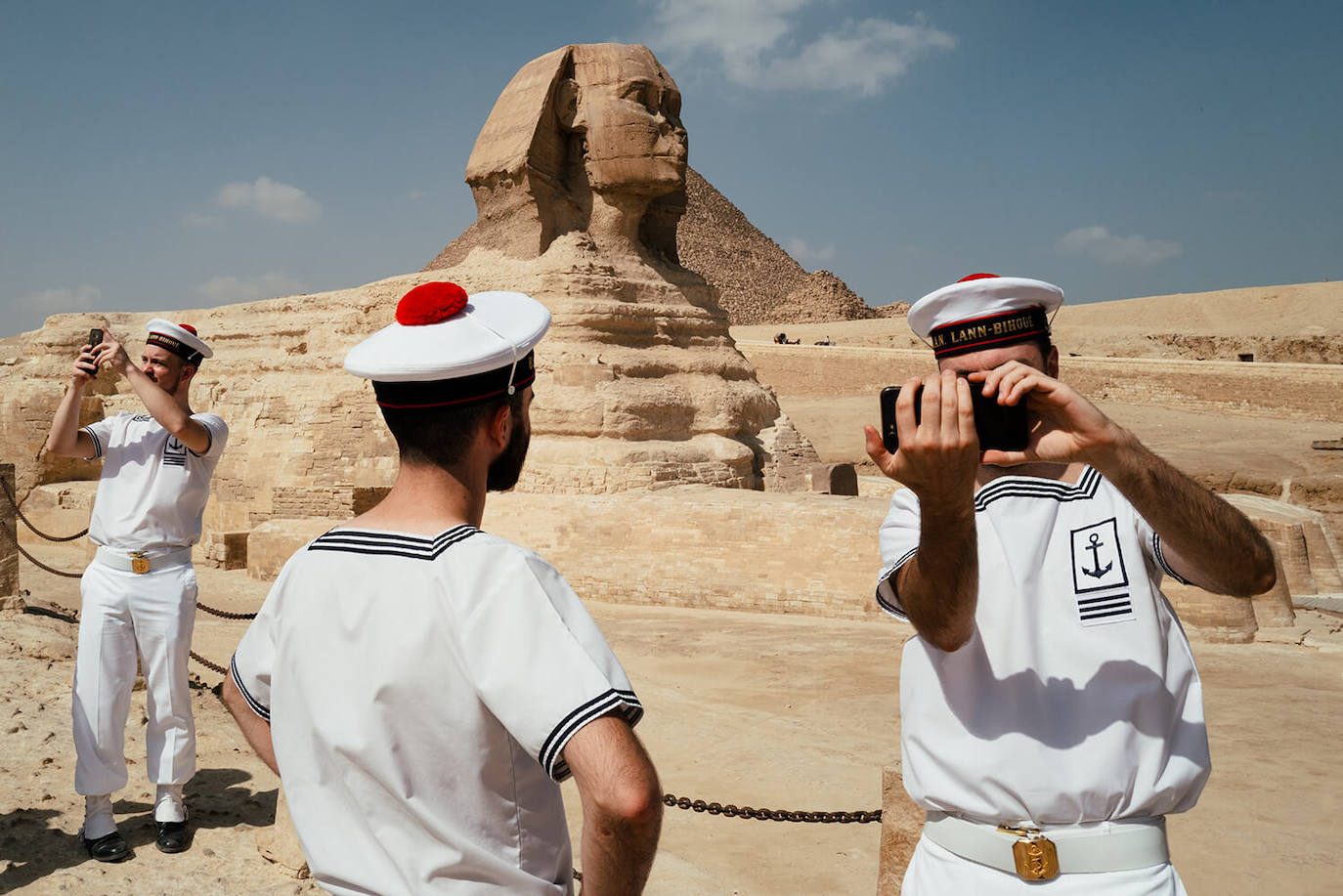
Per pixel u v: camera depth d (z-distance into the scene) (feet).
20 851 18.42
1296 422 131.85
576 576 56.59
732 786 27.40
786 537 52.21
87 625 18.31
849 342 229.04
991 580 8.42
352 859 6.24
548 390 63.31
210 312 100.37
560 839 6.75
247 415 82.23
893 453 7.06
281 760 6.70
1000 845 8.11
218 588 61.77
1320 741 31.78
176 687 18.86
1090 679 8.02
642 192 70.33
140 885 17.30
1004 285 8.37
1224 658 43.52
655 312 69.15
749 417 71.82
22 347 103.40
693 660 41.78
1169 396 146.30
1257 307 239.91
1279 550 68.54
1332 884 21.88
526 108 69.77
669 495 57.06
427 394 6.81
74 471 95.14
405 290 77.30
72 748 24.21
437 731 6.10
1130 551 8.29
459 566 6.27
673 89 70.28
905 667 9.00
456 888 6.10
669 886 20.01
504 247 70.74
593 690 5.84
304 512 72.33
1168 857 8.13
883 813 14.80
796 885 21.12
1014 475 8.80
